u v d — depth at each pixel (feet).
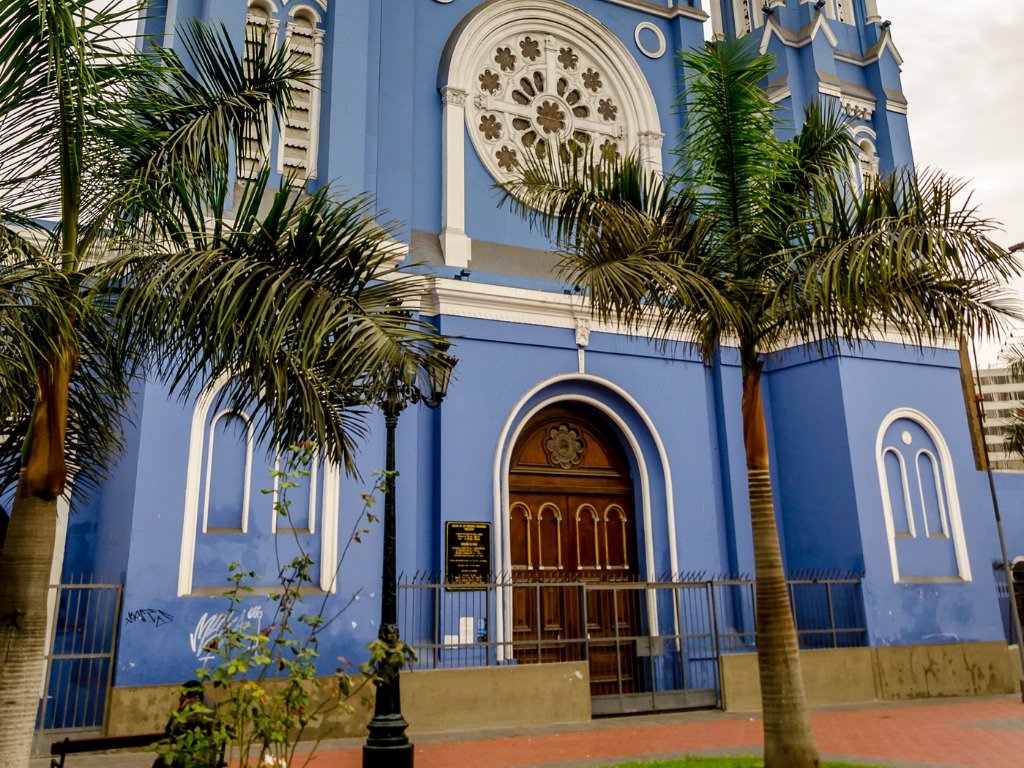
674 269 28.60
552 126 58.80
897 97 68.54
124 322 23.72
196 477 39.50
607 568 52.16
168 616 37.35
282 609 23.18
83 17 21.75
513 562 49.75
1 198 23.65
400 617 44.19
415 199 52.65
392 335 23.43
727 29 72.69
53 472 21.54
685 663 49.60
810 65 65.16
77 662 38.81
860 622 52.54
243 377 23.85
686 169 34.42
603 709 45.29
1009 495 67.97
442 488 46.75
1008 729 40.65
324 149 48.24
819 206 31.40
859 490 54.13
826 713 47.01
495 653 45.42
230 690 20.77
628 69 61.57
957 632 54.75
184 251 23.32
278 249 23.97
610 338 53.62
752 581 50.31
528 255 54.44
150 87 24.94
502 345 50.42
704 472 54.49
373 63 51.80
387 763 29.94
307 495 41.75
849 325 30.68
